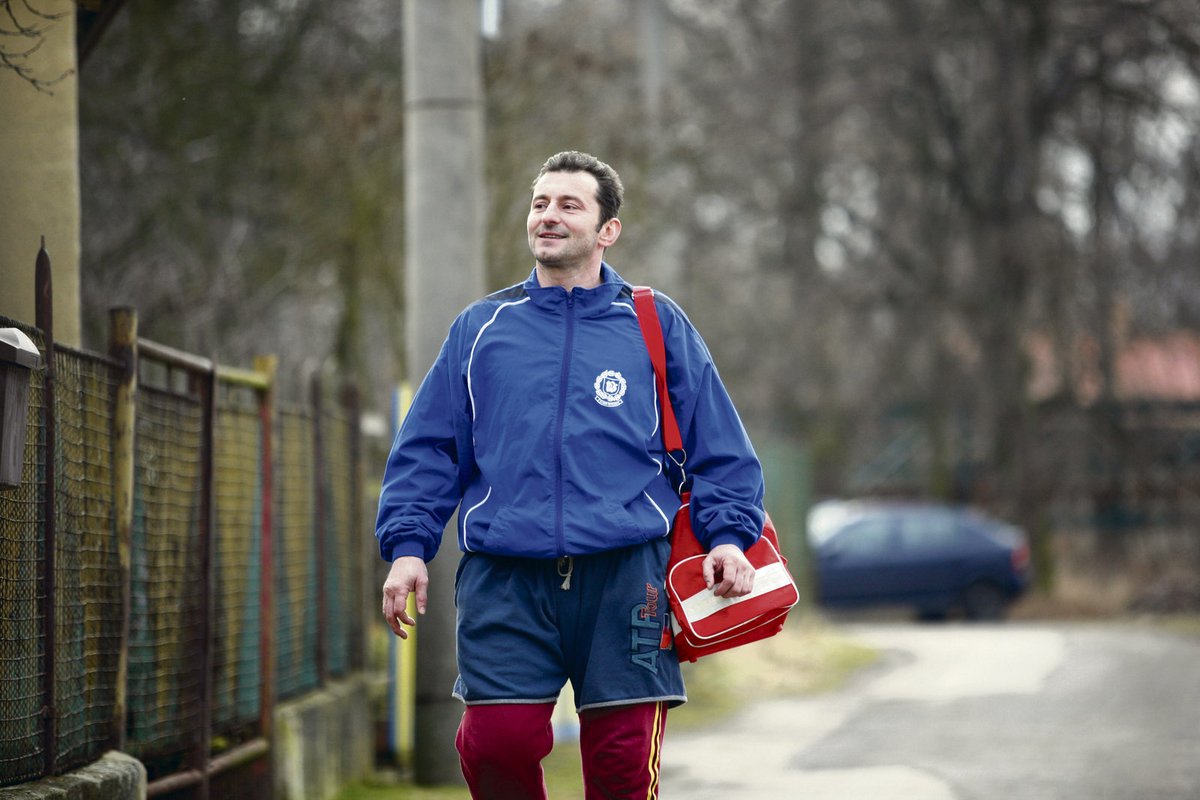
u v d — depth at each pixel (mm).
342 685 14508
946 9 45219
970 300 47312
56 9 10070
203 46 24578
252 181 24578
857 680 24047
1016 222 45500
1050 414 47062
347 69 25500
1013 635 32562
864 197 52688
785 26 46500
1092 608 42531
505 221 23141
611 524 6859
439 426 7254
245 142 24688
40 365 7691
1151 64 41906
